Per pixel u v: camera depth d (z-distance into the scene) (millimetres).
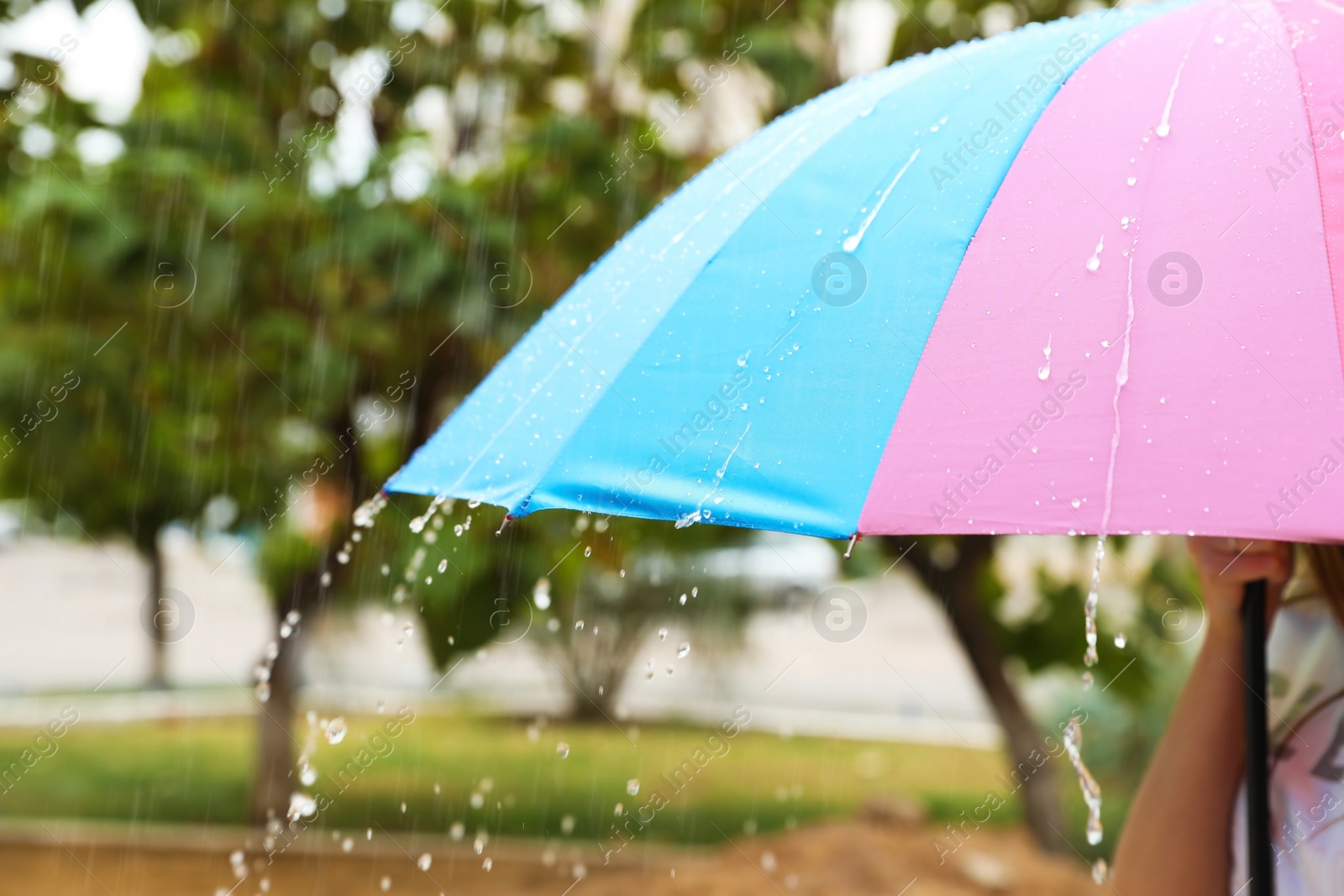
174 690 13516
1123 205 1191
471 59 5984
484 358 5879
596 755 9969
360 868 6312
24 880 5969
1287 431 1036
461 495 1412
